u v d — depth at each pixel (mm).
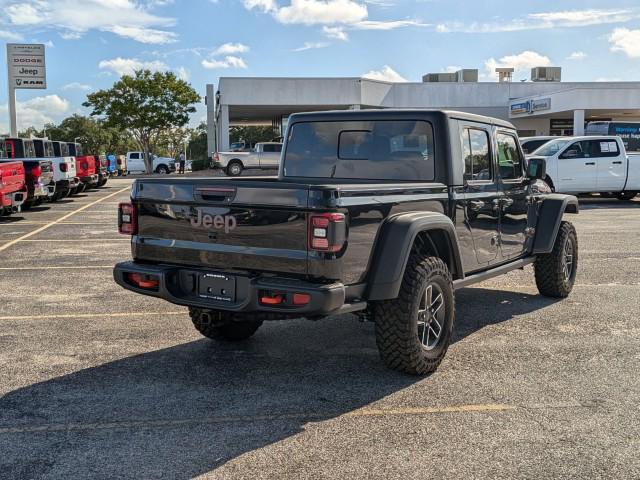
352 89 38500
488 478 3531
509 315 7016
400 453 3822
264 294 4324
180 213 4781
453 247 5395
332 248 4160
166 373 5176
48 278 8961
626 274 9227
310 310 4168
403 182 5711
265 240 4383
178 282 4875
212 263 4656
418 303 4895
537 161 6793
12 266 9883
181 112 53625
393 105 41281
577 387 4887
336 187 4199
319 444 3938
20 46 36750
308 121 6199
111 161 49500
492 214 6227
